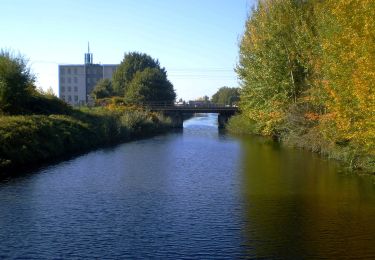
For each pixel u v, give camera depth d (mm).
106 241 13797
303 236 14148
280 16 42188
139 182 23234
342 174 24828
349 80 21922
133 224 15547
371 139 20797
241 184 22500
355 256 12430
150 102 95375
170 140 52375
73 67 156125
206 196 19812
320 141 34625
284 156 34062
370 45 19375
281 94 42594
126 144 46438
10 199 19109
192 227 15195
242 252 12836
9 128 29781
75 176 25000
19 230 14828
